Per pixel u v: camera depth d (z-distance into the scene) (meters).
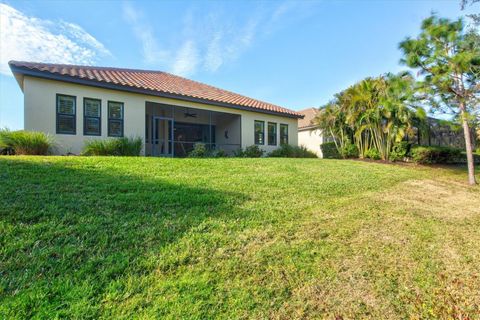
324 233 3.36
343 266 2.64
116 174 5.35
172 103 11.91
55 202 3.45
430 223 4.05
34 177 4.49
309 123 20.09
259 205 4.23
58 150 9.02
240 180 5.89
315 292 2.22
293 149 15.84
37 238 2.56
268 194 4.94
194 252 2.62
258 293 2.14
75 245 2.52
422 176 8.88
